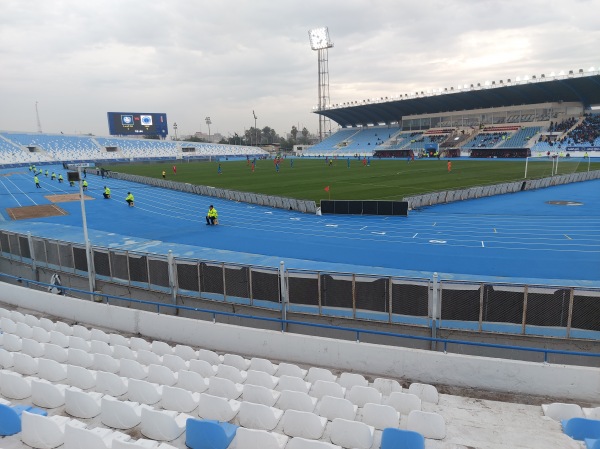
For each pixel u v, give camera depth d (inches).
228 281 561.9
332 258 860.0
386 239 997.2
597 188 1764.3
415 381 412.8
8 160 3737.7
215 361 426.9
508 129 3794.3
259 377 356.5
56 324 505.7
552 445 301.9
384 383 373.1
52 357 417.7
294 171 2728.8
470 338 472.1
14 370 404.5
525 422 333.7
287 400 318.0
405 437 254.8
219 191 1700.3
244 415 299.1
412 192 1643.7
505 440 308.7
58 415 317.7
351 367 431.8
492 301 461.1
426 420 297.6
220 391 342.0
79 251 677.3
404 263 813.2
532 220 1166.3
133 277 631.8
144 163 4222.4
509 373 387.9
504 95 3710.6
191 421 274.7
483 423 332.2
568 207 1346.0
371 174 2373.3
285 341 452.4
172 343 506.3
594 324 441.4
